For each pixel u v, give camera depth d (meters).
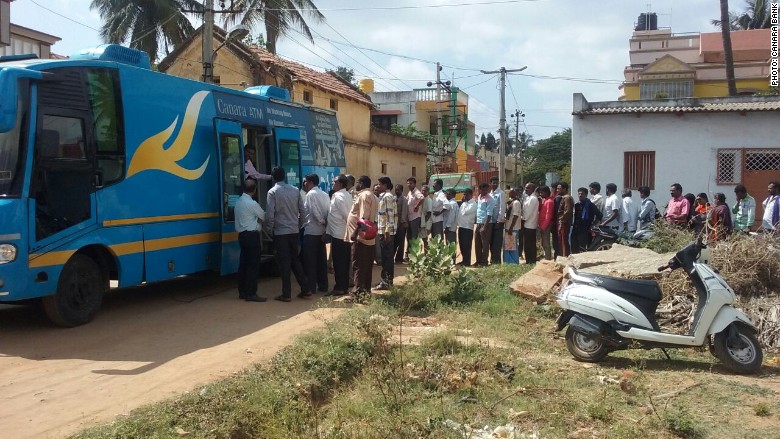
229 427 4.56
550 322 8.59
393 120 42.25
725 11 24.39
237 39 20.84
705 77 37.28
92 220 7.46
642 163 18.80
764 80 36.28
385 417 4.90
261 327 7.84
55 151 7.09
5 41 13.52
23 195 6.73
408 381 5.79
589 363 6.77
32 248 6.81
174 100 8.88
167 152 8.68
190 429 4.50
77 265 7.50
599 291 6.78
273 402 5.04
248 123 10.77
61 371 5.96
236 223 9.39
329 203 9.98
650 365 6.75
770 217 11.46
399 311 8.34
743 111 17.67
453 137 40.59
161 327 7.72
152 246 8.36
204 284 10.85
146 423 4.50
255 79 21.36
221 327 7.80
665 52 42.00
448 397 5.53
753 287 8.32
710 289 6.49
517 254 13.72
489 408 5.25
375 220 9.54
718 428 4.96
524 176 61.19
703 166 18.28
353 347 6.57
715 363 6.79
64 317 7.40
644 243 11.88
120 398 5.25
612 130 18.97
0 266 6.55
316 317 8.23
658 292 6.77
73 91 7.36
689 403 5.51
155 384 5.61
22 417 4.83
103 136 7.68
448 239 14.65
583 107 19.11
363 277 9.43
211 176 9.68
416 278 9.95
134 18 26.64
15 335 7.18
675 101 19.05
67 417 4.84
